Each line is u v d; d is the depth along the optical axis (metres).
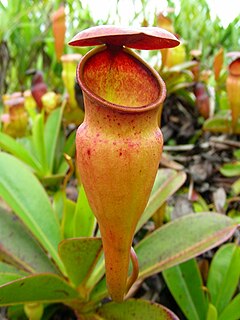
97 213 0.15
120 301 0.18
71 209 0.26
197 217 0.24
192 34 0.53
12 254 0.24
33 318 0.22
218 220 0.23
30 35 0.59
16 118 0.38
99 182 0.14
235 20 0.52
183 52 0.40
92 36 0.13
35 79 0.41
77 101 0.31
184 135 0.42
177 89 0.40
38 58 0.65
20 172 0.26
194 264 0.25
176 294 0.24
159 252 0.23
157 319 0.20
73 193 0.32
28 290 0.19
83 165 0.15
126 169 0.14
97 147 0.14
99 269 0.24
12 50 0.61
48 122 0.38
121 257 0.16
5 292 0.19
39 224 0.25
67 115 0.38
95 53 0.15
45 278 0.19
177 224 0.24
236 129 0.37
